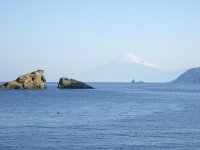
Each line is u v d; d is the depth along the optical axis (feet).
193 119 252.21
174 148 155.53
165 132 194.29
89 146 157.99
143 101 449.06
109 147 156.35
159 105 385.29
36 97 481.87
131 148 155.02
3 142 164.25
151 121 240.12
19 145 158.51
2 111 297.12
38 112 292.20
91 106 361.30
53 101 421.59
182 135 185.47
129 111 313.32
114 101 441.27
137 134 187.21
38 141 166.91
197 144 163.32
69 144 161.48
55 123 225.97
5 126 210.79
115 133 189.67
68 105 369.50
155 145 160.86
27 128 203.92
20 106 349.00
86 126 214.07
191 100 476.95
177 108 349.20
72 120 241.76
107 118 256.73
